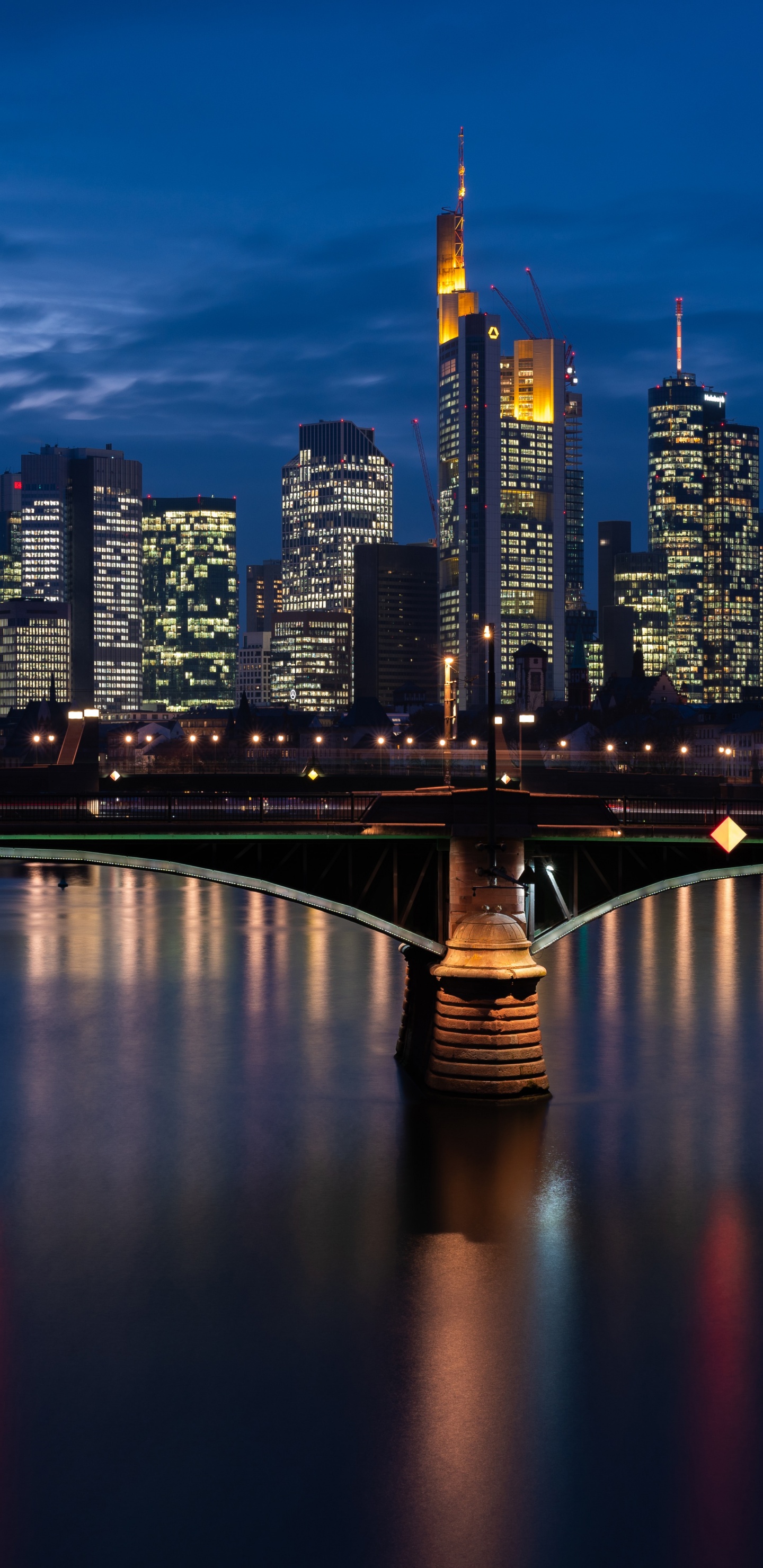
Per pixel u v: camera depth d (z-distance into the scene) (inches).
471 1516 1152.2
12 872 6496.1
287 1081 2329.0
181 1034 2694.4
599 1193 1814.7
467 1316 1478.8
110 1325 1461.6
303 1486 1198.3
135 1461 1228.5
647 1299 1520.7
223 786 5019.7
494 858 2108.8
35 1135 2052.2
